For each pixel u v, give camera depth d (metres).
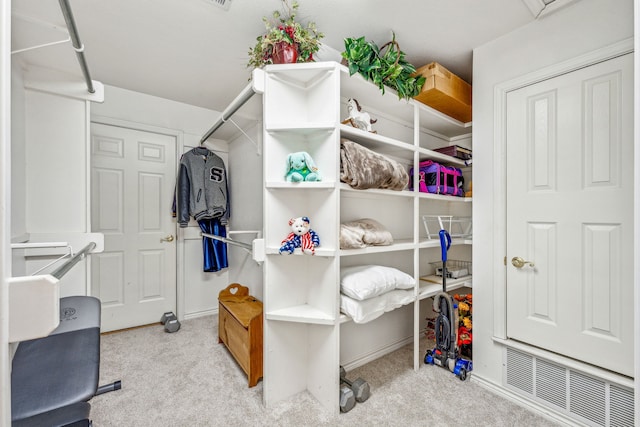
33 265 1.36
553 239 1.46
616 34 1.26
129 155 2.49
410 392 1.62
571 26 1.39
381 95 1.70
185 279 2.75
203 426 1.35
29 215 1.34
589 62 1.33
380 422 1.38
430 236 2.31
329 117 1.42
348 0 1.39
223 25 1.56
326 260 1.45
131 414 1.43
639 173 0.69
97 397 1.55
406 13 1.48
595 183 1.32
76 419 0.71
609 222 1.28
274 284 1.48
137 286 2.54
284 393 1.54
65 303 1.30
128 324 2.50
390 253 2.08
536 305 1.51
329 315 1.43
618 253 1.26
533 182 1.53
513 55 1.60
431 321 2.29
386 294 1.60
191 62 1.95
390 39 1.70
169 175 2.68
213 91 2.42
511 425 1.38
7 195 0.45
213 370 1.83
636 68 0.70
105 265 2.40
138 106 2.46
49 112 1.39
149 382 1.69
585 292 1.35
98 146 2.34
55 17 1.15
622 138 1.25
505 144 1.64
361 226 1.62
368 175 1.45
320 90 1.48
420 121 2.13
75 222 1.45
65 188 1.43
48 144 1.39
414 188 1.82
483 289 1.73
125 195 2.48
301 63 1.42
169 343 2.21
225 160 2.92
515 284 1.59
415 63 1.94
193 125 2.75
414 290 1.79
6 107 0.45
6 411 0.44
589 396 1.32
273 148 1.46
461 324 1.96
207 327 2.55
